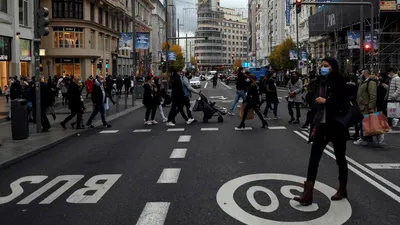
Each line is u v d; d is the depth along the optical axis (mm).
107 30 57156
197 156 9344
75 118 18062
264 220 5176
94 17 52062
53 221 5285
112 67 60906
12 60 33906
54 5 47781
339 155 5988
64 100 28250
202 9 169500
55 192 6652
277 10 79500
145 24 81500
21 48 35531
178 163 8625
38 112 13125
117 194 6418
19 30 34812
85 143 11711
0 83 33656
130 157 9430
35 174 7984
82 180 7391
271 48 84000
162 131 13820
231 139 11734
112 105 26016
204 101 15812
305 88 22000
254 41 118938
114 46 61781
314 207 5664
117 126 15578
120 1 62062
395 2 27844
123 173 7844
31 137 12234
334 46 37656
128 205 5848
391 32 28469
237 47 186875
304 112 19719
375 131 9969
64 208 5809
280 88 51031
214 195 6254
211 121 16375
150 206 5766
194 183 6977
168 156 9414
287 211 5508
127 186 6883
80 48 48844
